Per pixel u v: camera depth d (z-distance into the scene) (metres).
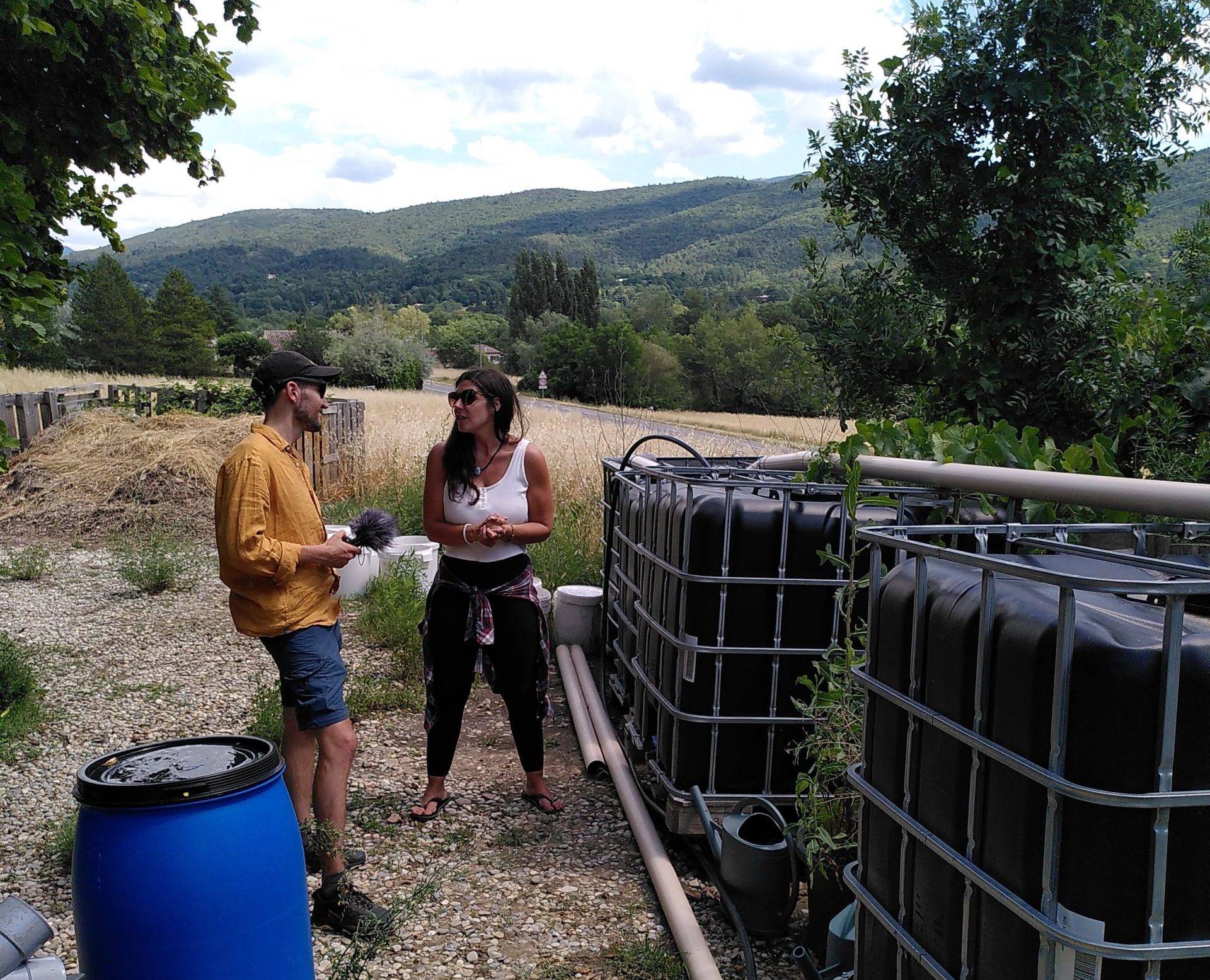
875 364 5.62
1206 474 3.82
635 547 4.48
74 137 6.35
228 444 12.78
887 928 2.09
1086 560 2.11
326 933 3.25
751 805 3.57
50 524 11.49
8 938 1.90
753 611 3.64
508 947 3.19
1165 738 1.45
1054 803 1.54
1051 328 5.00
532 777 4.32
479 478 4.16
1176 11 5.08
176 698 5.75
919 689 2.00
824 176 5.73
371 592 7.96
